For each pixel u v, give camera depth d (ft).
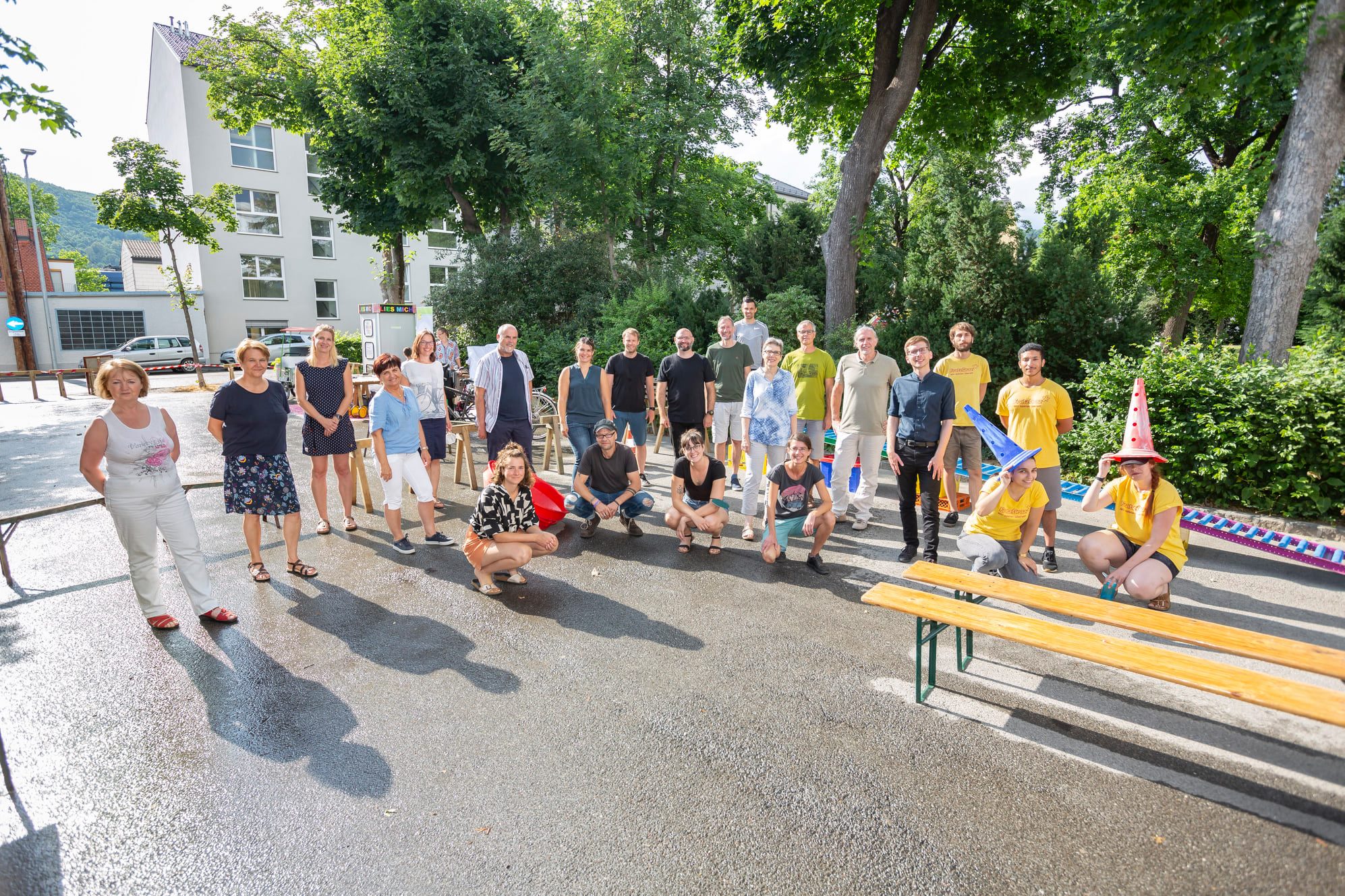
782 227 59.57
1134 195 53.78
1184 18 24.44
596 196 54.34
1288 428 21.31
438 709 12.26
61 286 158.20
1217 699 12.47
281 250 111.34
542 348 50.75
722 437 26.48
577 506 22.85
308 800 9.94
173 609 16.70
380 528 23.38
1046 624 11.27
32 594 17.65
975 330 34.58
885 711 12.12
